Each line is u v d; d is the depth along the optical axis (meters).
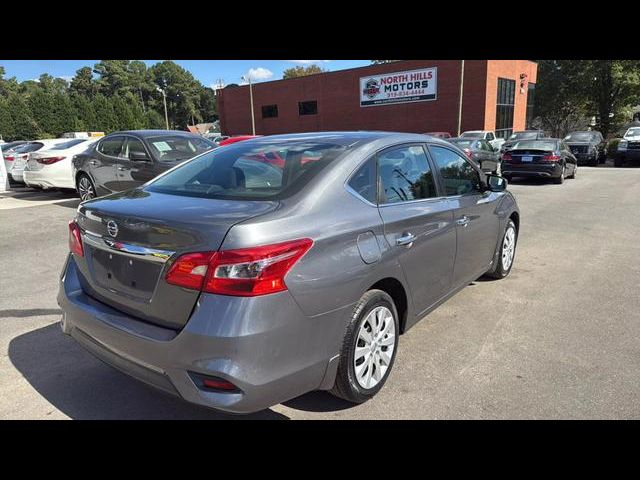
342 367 2.75
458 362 3.50
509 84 34.88
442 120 33.84
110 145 9.09
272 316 2.30
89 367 3.48
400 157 3.43
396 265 3.05
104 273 2.77
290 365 2.41
